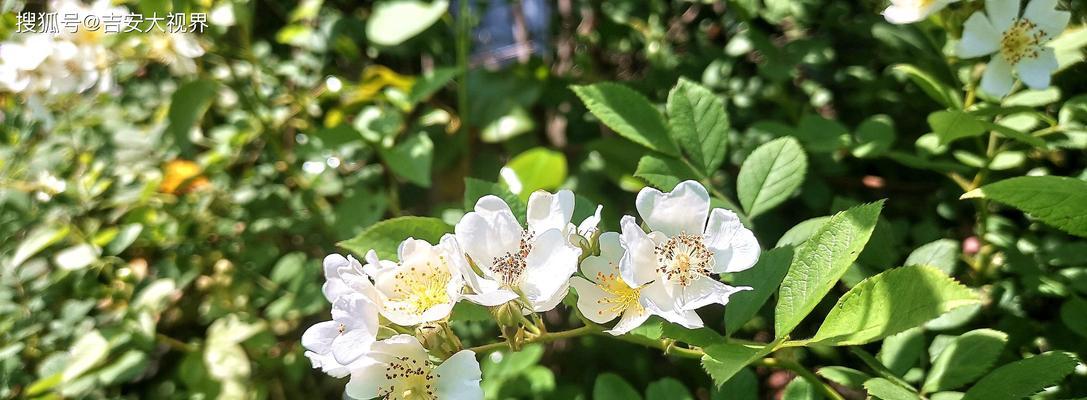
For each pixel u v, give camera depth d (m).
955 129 0.23
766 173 0.23
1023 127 0.26
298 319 0.38
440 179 0.41
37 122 0.36
